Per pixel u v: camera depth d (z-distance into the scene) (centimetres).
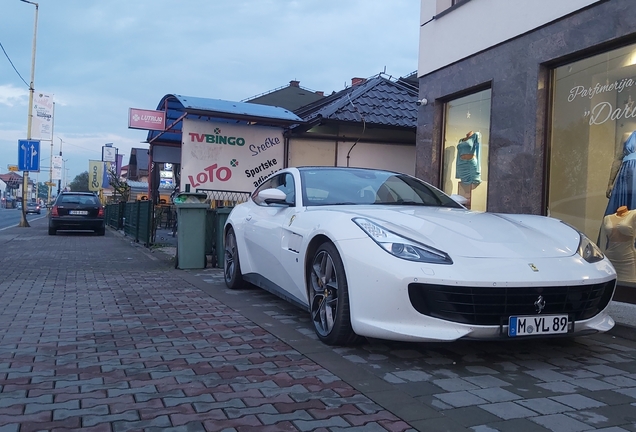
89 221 1688
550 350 394
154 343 397
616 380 329
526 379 329
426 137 878
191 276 738
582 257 369
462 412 274
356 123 1077
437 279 328
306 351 379
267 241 507
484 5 743
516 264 340
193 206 810
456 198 517
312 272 417
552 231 404
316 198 472
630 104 555
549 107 654
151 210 1203
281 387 307
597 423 264
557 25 626
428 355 374
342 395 296
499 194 709
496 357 374
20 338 407
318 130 1150
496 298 330
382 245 353
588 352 392
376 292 345
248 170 1106
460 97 820
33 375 323
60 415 264
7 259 938
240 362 353
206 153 1073
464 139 810
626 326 434
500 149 710
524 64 673
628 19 542
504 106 705
